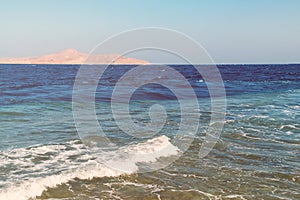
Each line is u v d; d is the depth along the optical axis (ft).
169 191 23.40
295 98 82.02
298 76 203.82
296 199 22.38
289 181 25.63
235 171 27.66
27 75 159.22
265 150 33.88
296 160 30.71
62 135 38.24
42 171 26.27
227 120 49.73
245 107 64.34
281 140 37.96
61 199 21.80
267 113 56.80
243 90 103.04
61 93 77.51
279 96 86.74
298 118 51.85
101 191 23.18
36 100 66.64
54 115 50.65
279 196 22.81
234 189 23.91
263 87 116.37
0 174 25.44
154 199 22.04
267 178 26.16
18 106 59.11
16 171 26.20
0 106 58.70
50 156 30.22
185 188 23.95
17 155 30.32
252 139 38.42
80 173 25.81
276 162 30.07
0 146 33.09
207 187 24.20
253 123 47.73
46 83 107.96
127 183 24.72
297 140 37.96
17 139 36.01
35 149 32.35
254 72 258.57
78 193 22.76
